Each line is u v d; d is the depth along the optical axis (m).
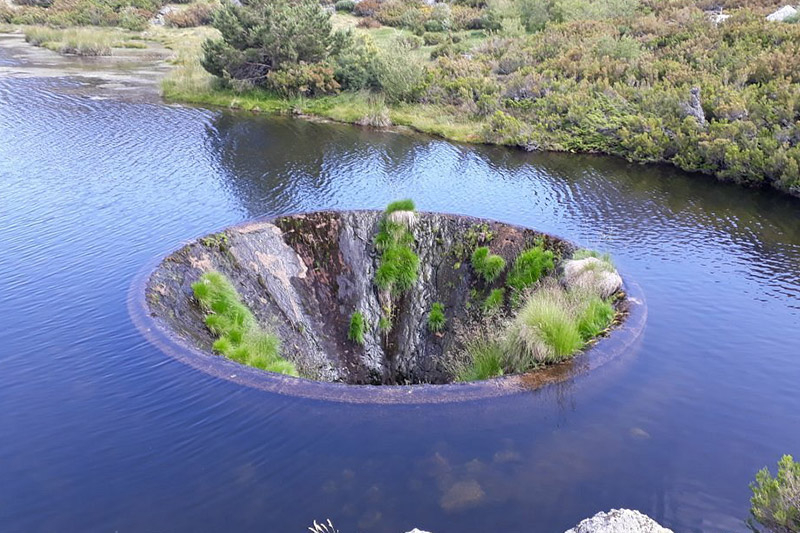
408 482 5.50
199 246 11.00
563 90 24.30
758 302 9.83
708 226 13.84
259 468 5.66
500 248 12.17
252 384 6.88
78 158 17.58
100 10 50.69
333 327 11.99
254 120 24.36
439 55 33.03
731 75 22.25
